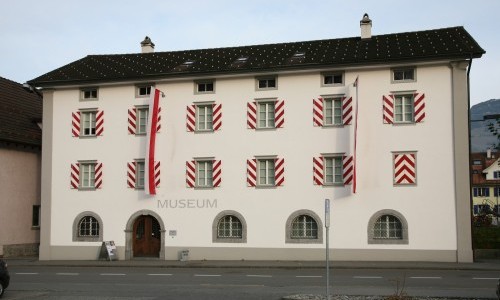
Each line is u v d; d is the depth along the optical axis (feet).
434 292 56.44
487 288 60.18
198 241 98.43
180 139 100.68
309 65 94.32
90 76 105.40
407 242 90.53
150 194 100.63
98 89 105.70
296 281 67.97
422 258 89.92
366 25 106.83
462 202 89.15
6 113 117.39
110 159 103.96
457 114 90.17
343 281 67.41
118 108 104.47
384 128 92.68
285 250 94.73
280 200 95.71
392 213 91.35
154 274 78.13
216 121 99.35
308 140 95.45
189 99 100.99
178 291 59.41
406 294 52.29
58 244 104.58
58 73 109.91
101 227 103.04
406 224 90.68
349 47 102.58
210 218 98.27
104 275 77.30
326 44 107.24
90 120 106.52
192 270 83.71
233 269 84.53
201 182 100.12
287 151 96.07
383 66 92.99
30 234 115.24
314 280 68.80
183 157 100.32
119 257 101.81
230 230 98.22
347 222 92.79
